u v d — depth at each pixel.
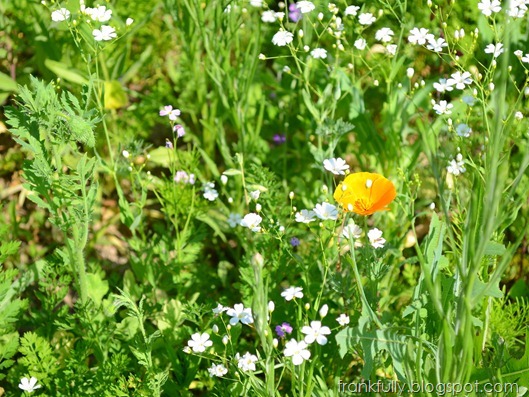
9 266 1.02
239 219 0.96
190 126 1.19
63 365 0.89
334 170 0.84
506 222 0.77
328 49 1.13
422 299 0.74
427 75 1.12
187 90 1.17
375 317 0.71
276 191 0.95
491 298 0.77
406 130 1.01
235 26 1.05
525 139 0.97
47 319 0.89
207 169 1.12
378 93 1.13
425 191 1.07
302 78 1.07
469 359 0.63
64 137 0.76
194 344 0.77
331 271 0.82
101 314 0.86
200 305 0.90
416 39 0.95
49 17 1.09
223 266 1.01
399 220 0.99
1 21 1.12
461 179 1.01
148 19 1.12
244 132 1.06
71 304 1.01
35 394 0.84
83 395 0.81
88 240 1.05
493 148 0.58
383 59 1.03
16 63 1.17
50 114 0.75
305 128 1.07
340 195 0.75
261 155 1.09
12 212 1.02
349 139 1.14
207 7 1.03
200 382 0.88
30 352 0.82
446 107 0.91
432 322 0.74
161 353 0.89
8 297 0.88
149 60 1.21
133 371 0.88
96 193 0.79
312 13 1.08
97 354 0.85
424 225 1.06
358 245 0.81
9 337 0.89
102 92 0.90
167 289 0.95
